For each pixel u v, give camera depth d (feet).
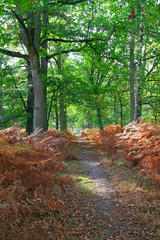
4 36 36.37
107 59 40.83
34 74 34.09
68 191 16.56
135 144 21.86
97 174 24.86
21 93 40.50
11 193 8.55
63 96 47.65
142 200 14.94
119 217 12.94
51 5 32.07
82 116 87.86
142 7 30.86
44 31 38.70
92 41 39.06
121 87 62.18
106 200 15.78
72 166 28.25
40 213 11.49
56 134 38.42
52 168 14.94
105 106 55.01
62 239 9.91
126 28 36.86
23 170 11.37
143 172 20.65
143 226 11.70
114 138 35.83
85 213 13.25
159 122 32.37
